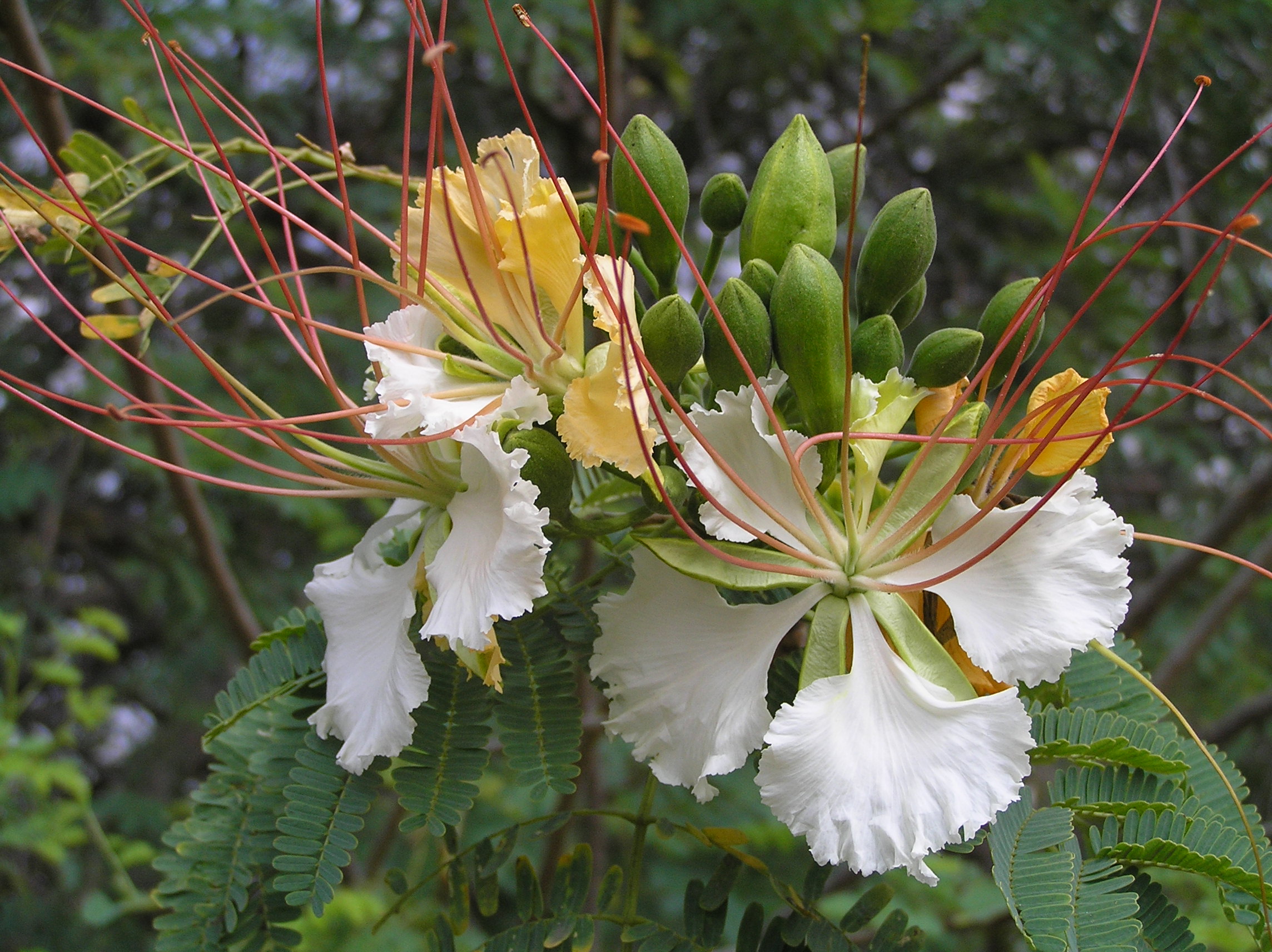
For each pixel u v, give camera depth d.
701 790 0.28
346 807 0.29
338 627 0.30
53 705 0.87
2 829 0.56
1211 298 0.67
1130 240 0.65
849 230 0.27
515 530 0.27
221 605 0.45
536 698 0.29
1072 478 0.29
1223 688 0.70
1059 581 0.28
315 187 0.30
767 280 0.30
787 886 0.29
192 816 0.31
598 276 0.27
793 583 0.28
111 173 0.35
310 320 0.29
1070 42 0.62
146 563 0.81
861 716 0.27
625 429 0.28
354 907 0.47
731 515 0.27
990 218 0.82
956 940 0.53
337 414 0.28
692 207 0.79
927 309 0.80
